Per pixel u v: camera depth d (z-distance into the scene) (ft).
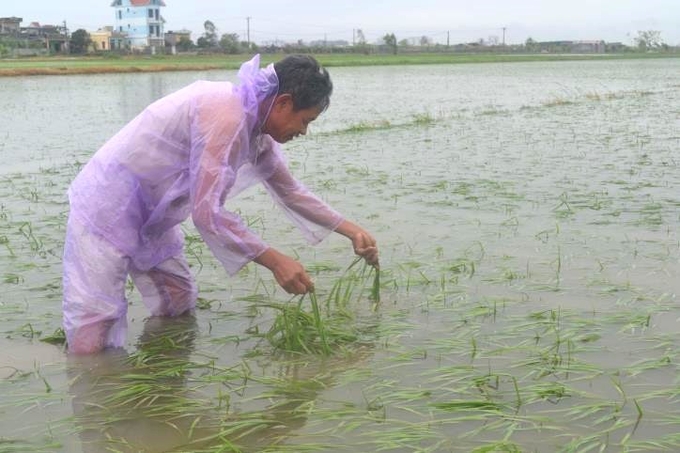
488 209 23.54
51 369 12.23
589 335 12.98
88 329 12.72
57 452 9.51
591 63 231.09
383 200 25.20
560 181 28.53
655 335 13.01
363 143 41.88
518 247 18.98
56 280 16.89
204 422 10.29
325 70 12.40
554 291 15.53
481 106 70.90
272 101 12.28
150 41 276.00
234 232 12.23
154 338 13.60
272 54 232.32
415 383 11.31
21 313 14.83
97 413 10.64
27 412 10.69
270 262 12.33
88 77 118.93
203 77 115.24
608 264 17.38
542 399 10.66
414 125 51.98
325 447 9.43
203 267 17.78
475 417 10.12
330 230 14.46
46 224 22.25
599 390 10.93
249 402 10.85
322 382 11.48
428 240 19.84
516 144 40.52
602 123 52.65
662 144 40.16
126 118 57.72
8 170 33.22
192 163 12.18
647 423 9.92
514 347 12.54
